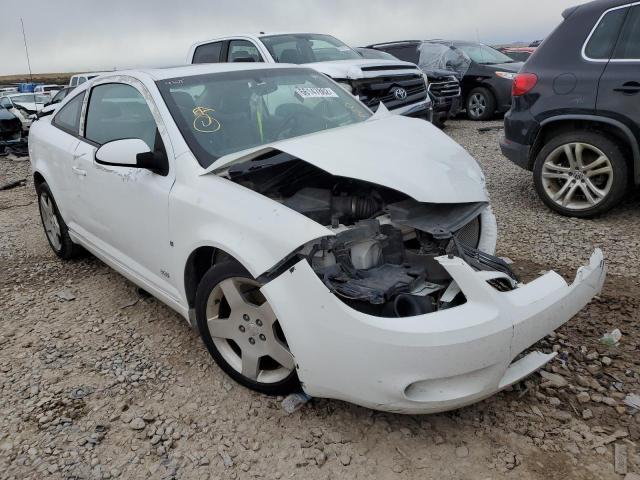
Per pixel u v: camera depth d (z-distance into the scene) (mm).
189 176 3002
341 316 2291
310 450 2486
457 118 12703
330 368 2346
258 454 2490
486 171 7242
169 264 3176
